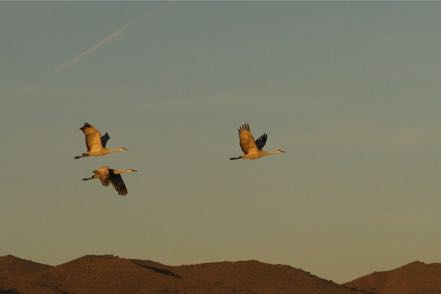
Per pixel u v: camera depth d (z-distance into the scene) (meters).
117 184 56.62
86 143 60.41
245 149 62.78
